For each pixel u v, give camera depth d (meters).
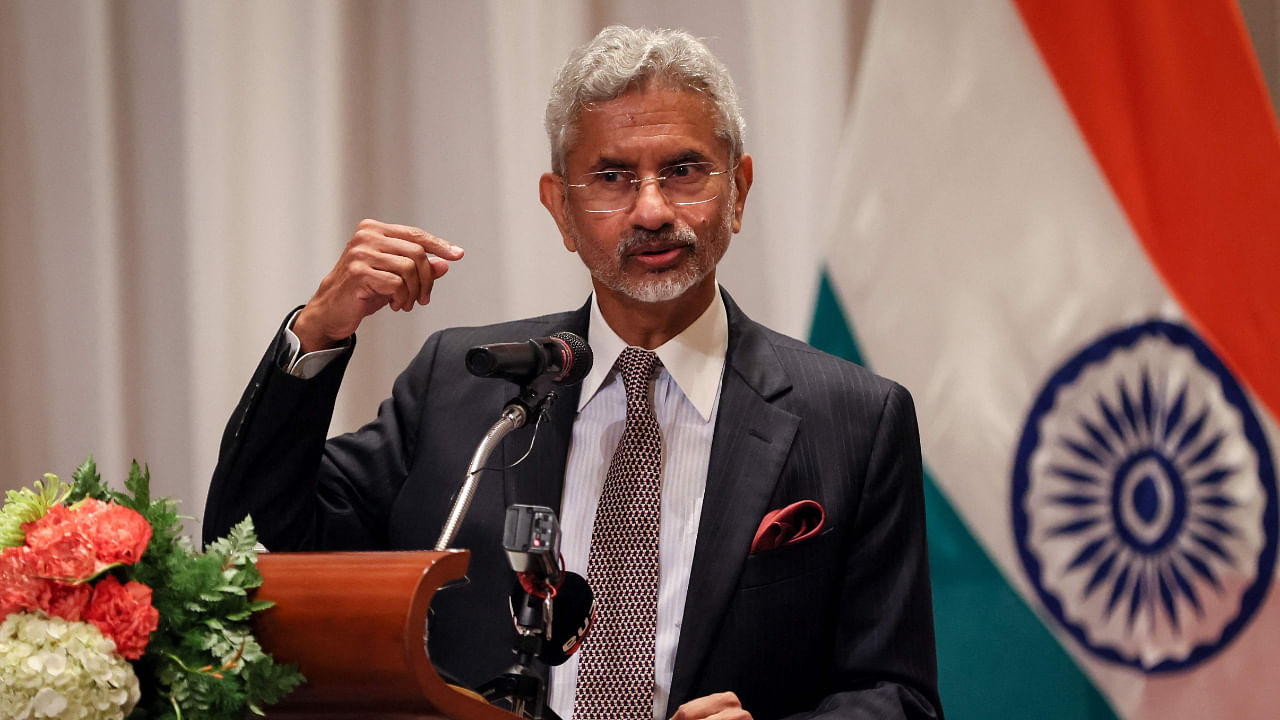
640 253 6.09
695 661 5.80
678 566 6.09
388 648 3.88
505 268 11.24
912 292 9.40
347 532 6.50
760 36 11.16
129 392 11.72
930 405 9.33
